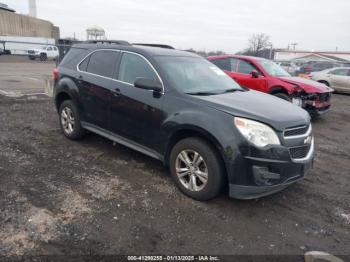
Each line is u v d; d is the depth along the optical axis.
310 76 18.11
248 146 3.43
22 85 13.02
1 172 4.34
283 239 3.25
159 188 4.16
